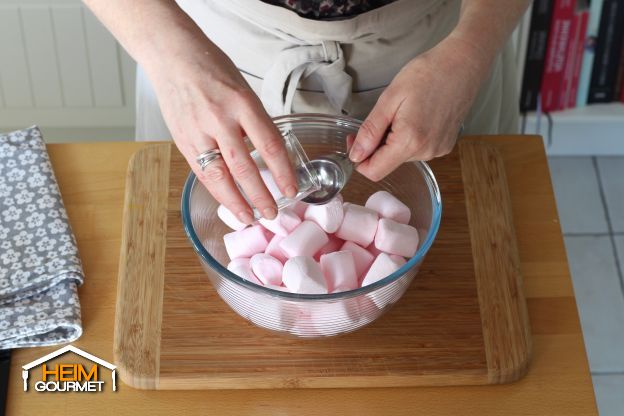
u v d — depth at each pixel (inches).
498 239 38.7
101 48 65.3
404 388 35.4
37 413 34.4
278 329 35.0
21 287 36.7
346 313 33.7
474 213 39.5
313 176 35.3
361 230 36.5
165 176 40.4
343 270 35.1
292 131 37.8
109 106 70.2
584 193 76.5
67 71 66.9
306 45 39.4
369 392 35.2
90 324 36.8
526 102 71.3
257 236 36.5
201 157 33.0
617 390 65.1
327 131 37.9
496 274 37.6
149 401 34.9
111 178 41.1
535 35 66.2
